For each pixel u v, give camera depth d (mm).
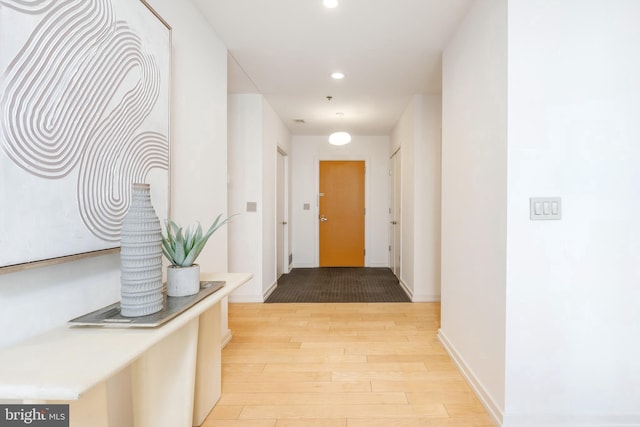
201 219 2182
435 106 3777
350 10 2141
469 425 1671
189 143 2008
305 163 6020
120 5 1275
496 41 1723
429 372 2186
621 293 1620
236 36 2480
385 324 3070
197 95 2121
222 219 2551
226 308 2648
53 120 999
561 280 1615
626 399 1621
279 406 1813
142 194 1136
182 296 1318
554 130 1601
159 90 1567
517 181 1603
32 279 994
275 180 4551
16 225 892
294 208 6047
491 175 1776
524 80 1595
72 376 743
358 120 4934
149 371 1342
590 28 1600
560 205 1605
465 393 1949
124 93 1310
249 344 2625
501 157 1664
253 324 3076
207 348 1728
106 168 1227
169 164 1661
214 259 2391
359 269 5855
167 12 1744
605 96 1607
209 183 2312
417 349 2529
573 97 1602
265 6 2096
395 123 5090
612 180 1609
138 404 1347
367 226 6047
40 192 961
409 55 2779
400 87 3557
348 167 6055
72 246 1078
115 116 1265
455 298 2326
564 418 1618
